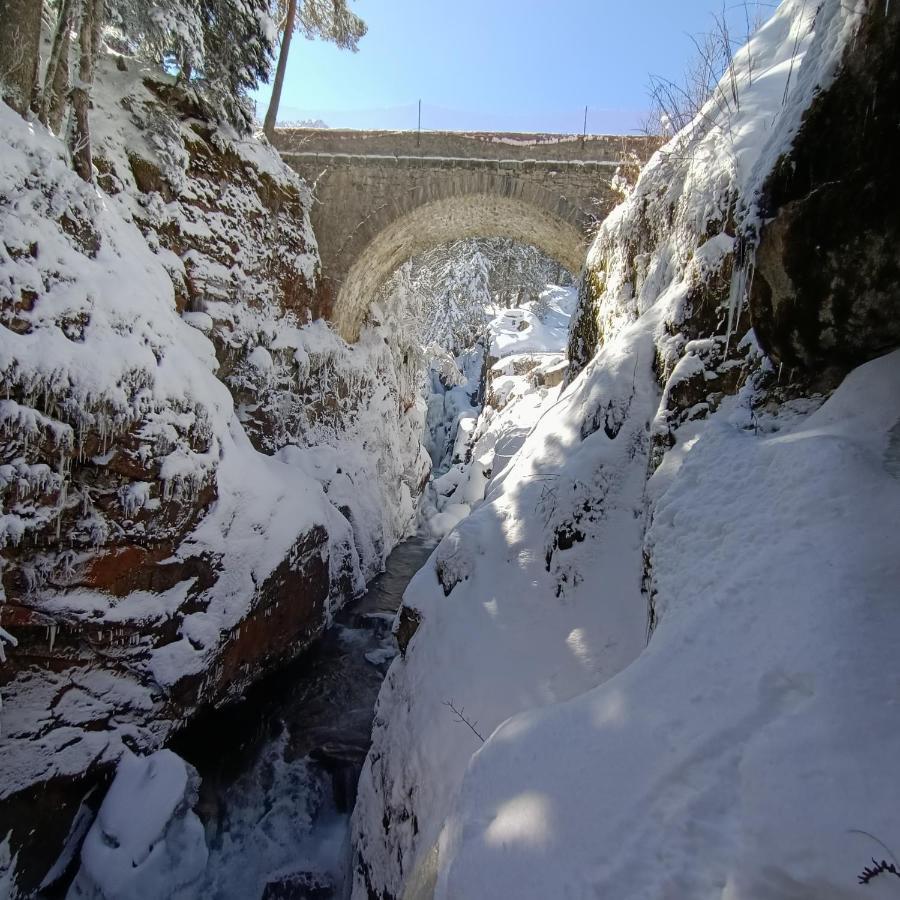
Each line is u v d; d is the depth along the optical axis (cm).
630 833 143
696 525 253
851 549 175
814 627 159
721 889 123
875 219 223
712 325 389
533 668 370
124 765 492
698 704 168
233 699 641
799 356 275
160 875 452
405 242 1353
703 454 290
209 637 580
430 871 200
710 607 198
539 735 193
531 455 555
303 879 491
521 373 2058
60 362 457
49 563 464
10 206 464
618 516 411
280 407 936
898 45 201
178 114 818
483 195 1159
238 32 867
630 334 488
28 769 445
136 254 627
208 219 826
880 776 121
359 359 1259
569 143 1118
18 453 434
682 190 493
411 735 409
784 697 152
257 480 693
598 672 339
